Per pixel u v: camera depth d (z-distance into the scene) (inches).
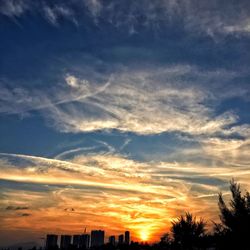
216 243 810.2
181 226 1066.1
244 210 778.2
